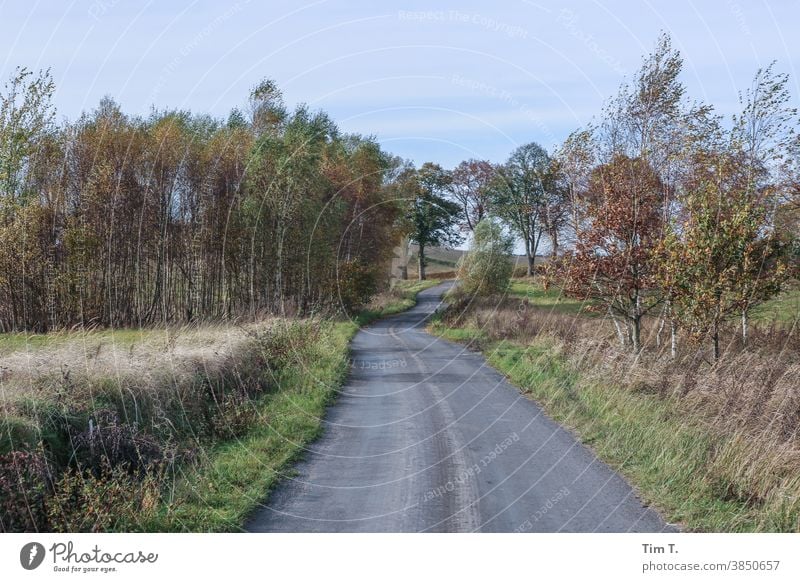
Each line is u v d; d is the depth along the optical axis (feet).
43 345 49.16
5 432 26.81
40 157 77.56
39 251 77.41
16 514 22.97
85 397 32.63
